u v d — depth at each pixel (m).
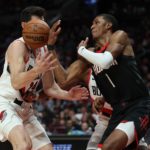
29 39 5.04
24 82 4.95
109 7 19.47
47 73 5.69
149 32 18.53
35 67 4.88
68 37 18.20
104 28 6.06
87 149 6.61
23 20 5.37
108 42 5.96
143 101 5.66
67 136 7.46
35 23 5.06
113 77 5.71
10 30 19.86
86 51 5.71
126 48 5.75
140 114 5.55
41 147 5.48
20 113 5.36
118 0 20.03
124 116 5.63
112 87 5.74
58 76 6.47
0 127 5.22
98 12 19.08
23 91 5.29
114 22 6.10
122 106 5.67
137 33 18.69
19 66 5.04
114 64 5.70
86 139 7.42
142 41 18.05
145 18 19.45
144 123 5.57
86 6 19.56
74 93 5.78
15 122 5.13
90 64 6.44
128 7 19.95
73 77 6.51
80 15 19.09
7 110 5.22
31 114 5.55
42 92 6.18
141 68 15.90
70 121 9.96
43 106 11.36
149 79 14.73
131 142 5.53
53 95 5.78
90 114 9.73
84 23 18.94
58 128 10.09
